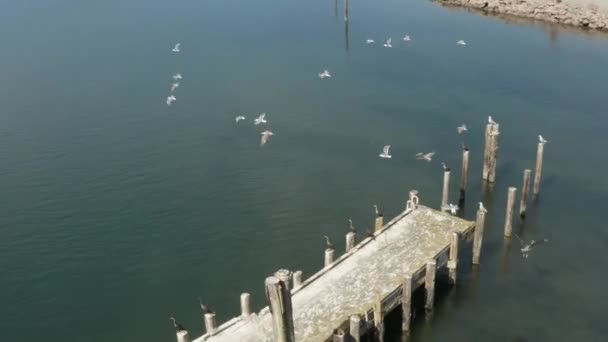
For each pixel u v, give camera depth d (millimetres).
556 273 42500
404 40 94875
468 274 42562
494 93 73812
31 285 42281
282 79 80062
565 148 60000
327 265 38812
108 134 63969
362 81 79000
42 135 63312
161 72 81875
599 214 49250
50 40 95188
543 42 91688
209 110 70250
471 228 42344
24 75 79875
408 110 70062
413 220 43250
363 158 59406
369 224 49000
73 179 55219
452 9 112438
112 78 79375
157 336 37781
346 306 34656
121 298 41094
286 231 48281
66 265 44281
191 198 52562
